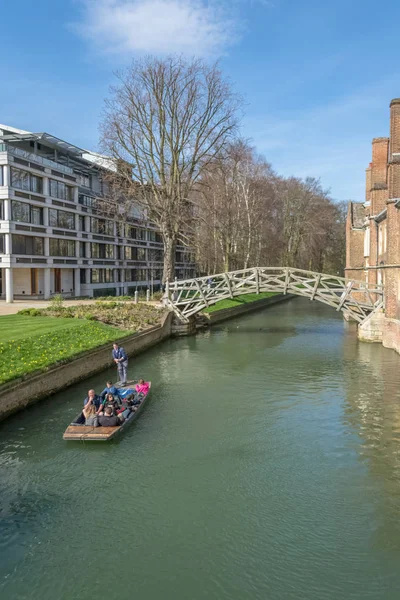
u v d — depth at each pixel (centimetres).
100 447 1152
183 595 678
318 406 1459
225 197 3862
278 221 6069
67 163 4262
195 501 918
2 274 3797
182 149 3297
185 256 6894
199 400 1520
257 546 782
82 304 2955
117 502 911
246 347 2445
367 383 1711
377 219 2623
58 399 1477
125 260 5241
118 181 3453
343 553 763
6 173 3173
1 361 1461
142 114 3231
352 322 3509
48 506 895
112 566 734
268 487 969
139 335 2255
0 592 682
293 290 2678
